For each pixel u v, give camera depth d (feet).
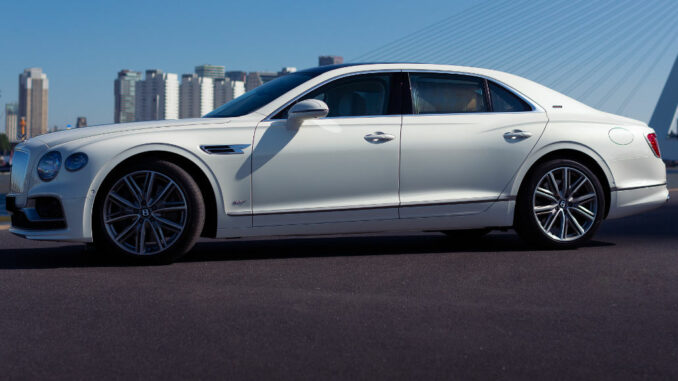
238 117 14.42
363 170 14.79
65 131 14.14
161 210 13.73
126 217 13.64
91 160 13.39
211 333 8.79
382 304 10.38
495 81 16.35
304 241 17.76
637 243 17.34
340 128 14.74
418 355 7.95
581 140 16.38
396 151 14.98
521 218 15.98
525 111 16.35
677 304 10.55
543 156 16.31
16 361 7.72
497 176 15.76
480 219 15.72
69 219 13.37
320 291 11.28
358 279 12.33
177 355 7.92
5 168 132.16
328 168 14.58
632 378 7.27
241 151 14.12
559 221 16.34
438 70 15.94
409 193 15.15
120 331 8.89
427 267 13.61
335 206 14.64
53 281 12.01
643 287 11.78
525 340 8.57
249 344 8.34
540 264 14.05
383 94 15.37
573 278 12.55
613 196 16.72
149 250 13.78
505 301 10.64
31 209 13.60
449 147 15.37
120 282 11.95
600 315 9.84
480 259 14.65
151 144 13.60
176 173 13.73
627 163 16.85
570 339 8.63
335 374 7.30
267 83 16.24
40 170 13.48
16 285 11.66
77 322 9.31
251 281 12.10
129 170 13.61
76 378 7.18
